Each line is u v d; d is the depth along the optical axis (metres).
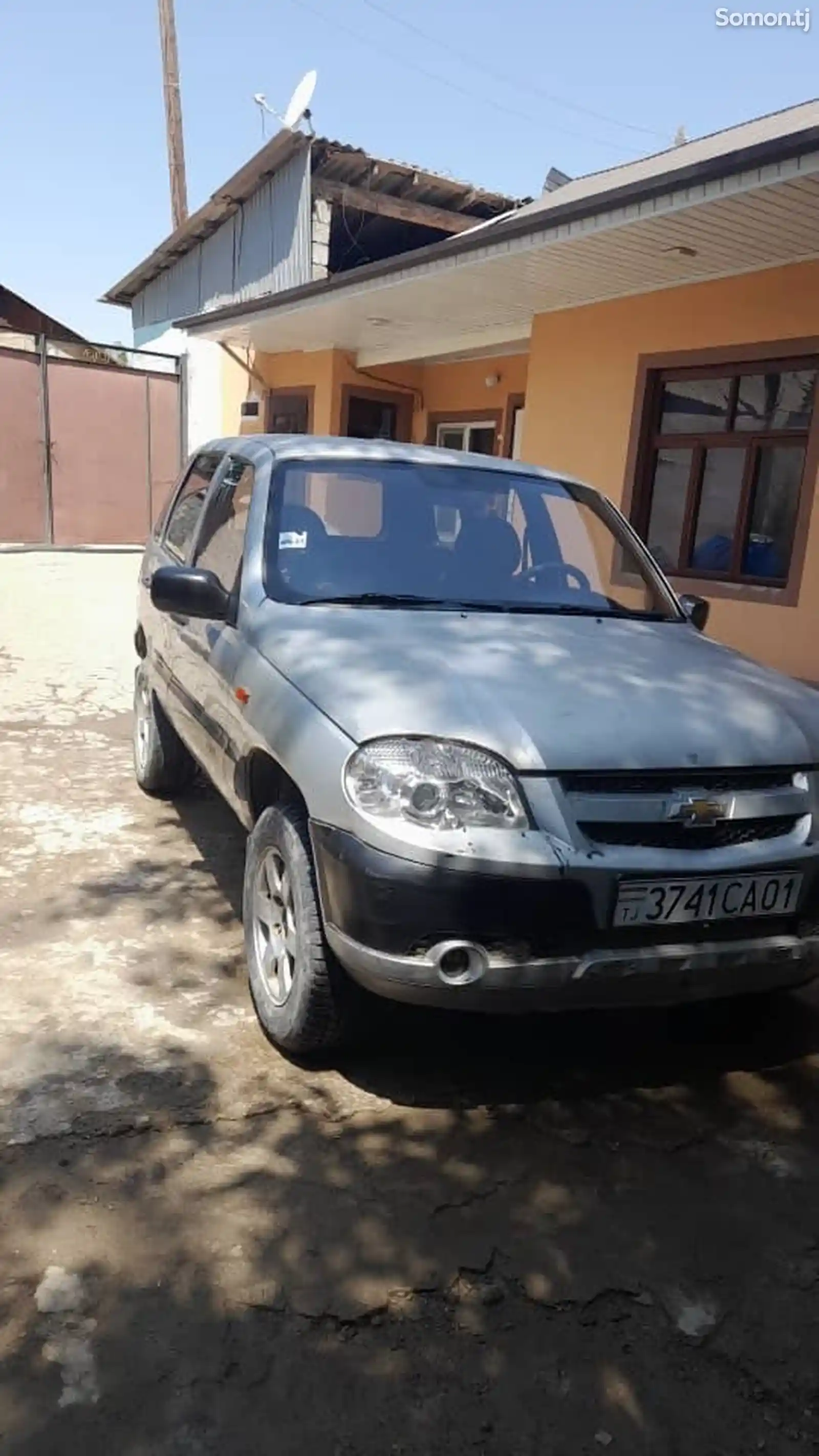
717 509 9.16
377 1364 2.12
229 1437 1.94
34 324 26.30
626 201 6.95
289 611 3.58
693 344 9.02
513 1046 3.35
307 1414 2.00
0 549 16.95
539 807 2.67
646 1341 2.22
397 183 16.34
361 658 3.13
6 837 4.93
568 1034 3.45
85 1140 2.74
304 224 15.96
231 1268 2.35
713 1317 2.29
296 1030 3.06
